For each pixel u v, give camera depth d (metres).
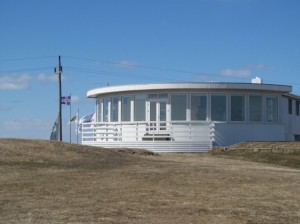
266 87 29.23
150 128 29.27
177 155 25.08
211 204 11.34
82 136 30.56
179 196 12.27
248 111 29.36
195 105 29.05
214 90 28.89
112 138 29.25
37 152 19.55
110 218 9.80
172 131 28.55
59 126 42.03
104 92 31.44
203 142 27.88
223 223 9.56
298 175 16.98
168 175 15.91
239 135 29.05
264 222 9.73
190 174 16.23
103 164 18.47
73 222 9.44
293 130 34.75
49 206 10.95
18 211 10.43
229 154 25.19
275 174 17.02
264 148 25.23
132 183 14.21
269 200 11.96
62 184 13.98
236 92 29.17
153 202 11.45
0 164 17.12
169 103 29.30
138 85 29.62
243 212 10.55
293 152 24.42
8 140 21.02
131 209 10.66
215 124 28.75
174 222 9.55
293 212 10.69
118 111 31.34
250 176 16.14
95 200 11.66
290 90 29.95
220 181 14.84
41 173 16.02
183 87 28.64
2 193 12.59
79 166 17.77
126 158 20.81
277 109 30.38
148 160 20.83
